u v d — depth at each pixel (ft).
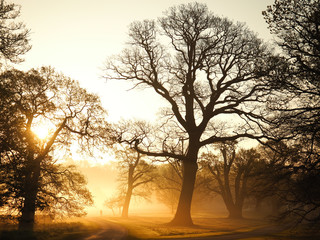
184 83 118.42
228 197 193.57
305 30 66.13
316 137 65.21
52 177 101.40
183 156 120.16
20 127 84.07
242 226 131.54
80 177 107.04
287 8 65.82
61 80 108.06
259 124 106.42
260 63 73.31
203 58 116.26
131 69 119.34
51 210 102.47
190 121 121.29
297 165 70.64
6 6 61.87
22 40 63.77
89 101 110.32
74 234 74.13
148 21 117.50
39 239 59.77
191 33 117.39
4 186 85.35
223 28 113.60
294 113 70.74
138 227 111.75
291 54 68.08
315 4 64.59
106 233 84.43
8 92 79.97
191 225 117.29
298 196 70.69
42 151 95.66
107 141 112.78
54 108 103.24
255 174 79.20
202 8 115.34
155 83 118.93
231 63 113.50
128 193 210.18
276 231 103.76
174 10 116.26
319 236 77.15
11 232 62.90
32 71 105.40
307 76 64.64
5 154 81.82
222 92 116.88
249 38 111.55
